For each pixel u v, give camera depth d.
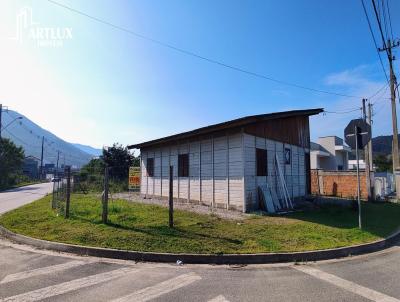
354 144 9.88
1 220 10.58
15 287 4.85
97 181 21.66
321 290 4.86
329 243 7.63
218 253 6.64
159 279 5.35
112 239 7.52
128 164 32.94
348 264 6.44
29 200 20.02
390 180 27.33
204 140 15.12
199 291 4.79
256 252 6.74
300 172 17.48
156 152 19.47
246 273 5.77
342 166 39.41
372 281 5.30
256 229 8.94
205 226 9.13
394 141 19.98
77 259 6.52
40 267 5.92
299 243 7.56
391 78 19.45
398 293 4.74
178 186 16.91
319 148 36.62
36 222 9.96
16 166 48.19
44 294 4.57
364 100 19.06
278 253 6.69
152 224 9.16
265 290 4.85
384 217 12.38
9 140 46.44
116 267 6.03
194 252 6.71
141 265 6.22
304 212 12.98
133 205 14.06
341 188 22.11
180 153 16.97
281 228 9.20
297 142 17.50
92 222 9.50
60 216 10.80
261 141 14.16
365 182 20.78
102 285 5.00
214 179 14.31
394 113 19.70
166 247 7.00
